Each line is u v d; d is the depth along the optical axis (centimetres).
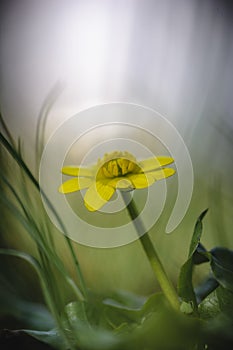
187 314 15
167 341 14
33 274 25
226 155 28
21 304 22
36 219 18
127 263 25
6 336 14
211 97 31
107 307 16
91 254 26
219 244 24
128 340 14
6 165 20
